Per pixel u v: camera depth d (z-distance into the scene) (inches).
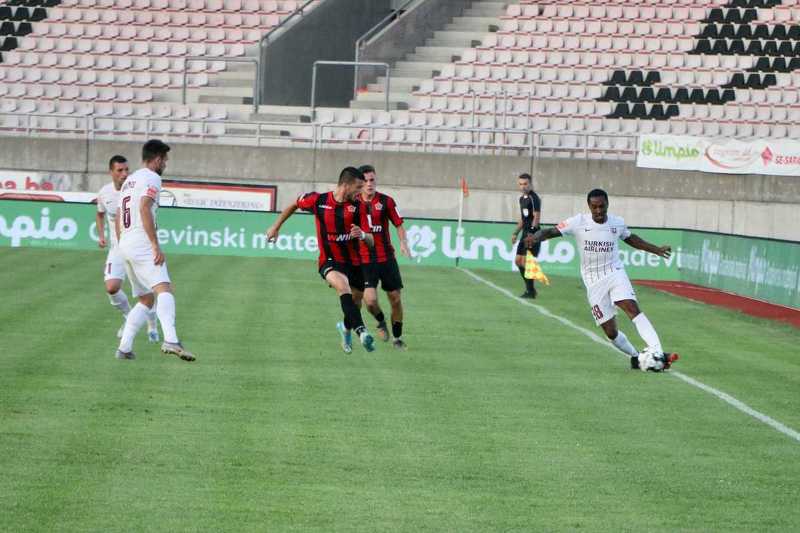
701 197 3858.3
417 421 1104.8
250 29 4692.4
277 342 1622.8
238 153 3909.9
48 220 3412.9
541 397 1258.6
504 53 4525.1
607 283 1471.5
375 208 1557.6
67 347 1482.5
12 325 1674.5
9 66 4505.4
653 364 1438.2
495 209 3885.3
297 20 4549.7
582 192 3858.3
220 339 1627.7
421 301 2301.9
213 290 2314.2
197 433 1013.2
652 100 4274.1
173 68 4542.3
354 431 1048.8
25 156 3924.7
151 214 1330.0
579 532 764.6
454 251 3403.1
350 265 1537.9
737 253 2940.5
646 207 3863.2
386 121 4188.0
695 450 1019.3
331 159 3900.1
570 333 1862.7
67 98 4394.7
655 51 4485.7
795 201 3841.0
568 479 903.7
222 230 3435.0
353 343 1642.5
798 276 2549.2
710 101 4256.9
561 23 4640.8
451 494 848.9
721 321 2215.8
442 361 1503.4
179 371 1333.7
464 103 4301.2
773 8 4623.5
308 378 1326.3
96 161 3929.6
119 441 968.9
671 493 871.7
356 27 4685.0
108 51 4616.1
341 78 4566.9
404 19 4574.3
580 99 4276.6
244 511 784.3
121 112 4318.4
